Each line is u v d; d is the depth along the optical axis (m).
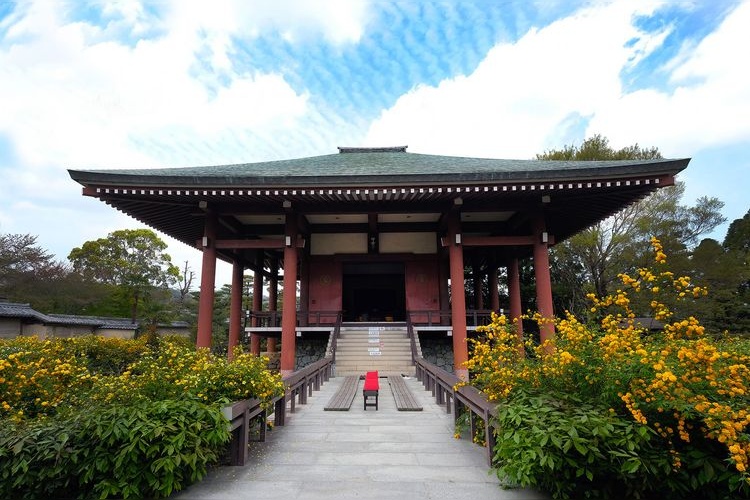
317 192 11.46
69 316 28.95
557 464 3.26
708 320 20.72
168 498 3.69
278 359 19.00
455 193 11.66
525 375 4.31
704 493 3.42
